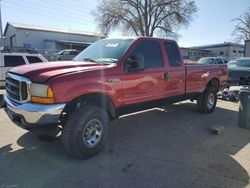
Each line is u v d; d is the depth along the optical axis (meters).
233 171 3.93
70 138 4.00
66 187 3.43
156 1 44.44
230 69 13.12
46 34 42.50
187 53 55.03
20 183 3.50
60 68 4.20
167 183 3.55
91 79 4.17
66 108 4.05
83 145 4.09
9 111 4.23
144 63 5.15
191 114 7.42
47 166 3.98
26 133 5.37
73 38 45.38
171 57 5.90
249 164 4.18
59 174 3.75
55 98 3.78
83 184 3.50
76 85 3.98
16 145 4.75
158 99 5.55
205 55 58.91
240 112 6.20
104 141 4.44
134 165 4.07
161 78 5.53
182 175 3.78
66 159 4.23
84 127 4.07
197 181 3.62
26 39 40.91
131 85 4.85
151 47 5.42
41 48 42.16
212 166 4.08
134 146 4.87
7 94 4.54
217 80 7.80
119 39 5.30
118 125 6.24
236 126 6.30
